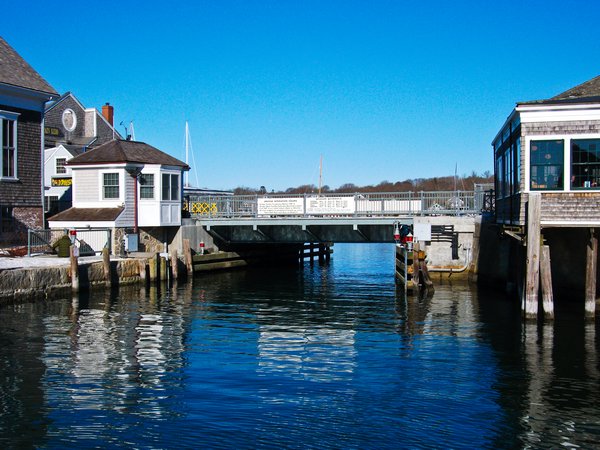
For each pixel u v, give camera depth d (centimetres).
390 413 1084
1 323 1833
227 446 944
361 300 2439
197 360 1441
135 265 2803
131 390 1205
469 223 2955
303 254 4188
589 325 1803
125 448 935
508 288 2502
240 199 3441
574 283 2170
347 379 1286
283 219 3206
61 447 937
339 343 1634
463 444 958
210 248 3597
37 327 1786
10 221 2967
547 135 1789
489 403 1138
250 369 1363
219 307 2242
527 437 986
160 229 3397
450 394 1188
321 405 1123
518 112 1812
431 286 2706
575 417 1072
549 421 1052
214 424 1030
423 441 966
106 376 1298
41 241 3000
